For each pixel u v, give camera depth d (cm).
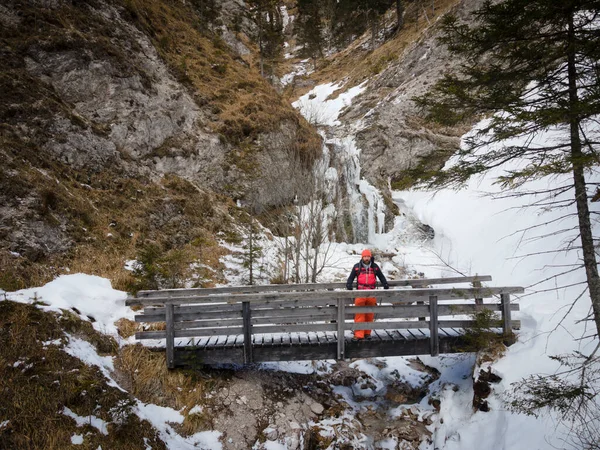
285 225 1441
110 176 1227
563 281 875
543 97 525
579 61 495
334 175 1773
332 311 724
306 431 659
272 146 1733
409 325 720
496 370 652
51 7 1409
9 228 820
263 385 729
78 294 761
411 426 715
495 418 607
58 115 1170
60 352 581
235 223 1434
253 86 2089
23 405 484
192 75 1895
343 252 1554
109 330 721
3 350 536
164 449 536
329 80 3362
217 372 724
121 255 998
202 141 1603
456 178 583
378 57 3064
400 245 1603
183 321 700
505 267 1112
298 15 5084
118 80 1416
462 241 1377
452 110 593
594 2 445
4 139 988
